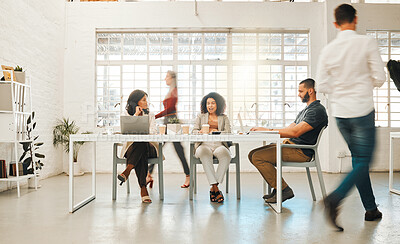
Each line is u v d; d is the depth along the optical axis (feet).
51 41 17.04
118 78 19.25
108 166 18.58
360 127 6.82
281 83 19.43
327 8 18.72
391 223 7.70
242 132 9.89
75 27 18.79
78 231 7.06
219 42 19.44
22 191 12.38
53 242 6.33
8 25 12.80
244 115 19.24
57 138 17.51
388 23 19.10
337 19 7.50
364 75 7.02
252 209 9.19
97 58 19.24
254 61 19.39
